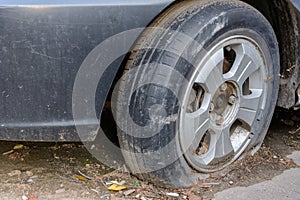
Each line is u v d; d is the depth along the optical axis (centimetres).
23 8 191
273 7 264
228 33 230
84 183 241
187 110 226
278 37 273
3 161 260
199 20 220
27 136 209
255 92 256
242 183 248
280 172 263
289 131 322
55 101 204
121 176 248
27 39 195
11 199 225
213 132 241
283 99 285
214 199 232
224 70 244
